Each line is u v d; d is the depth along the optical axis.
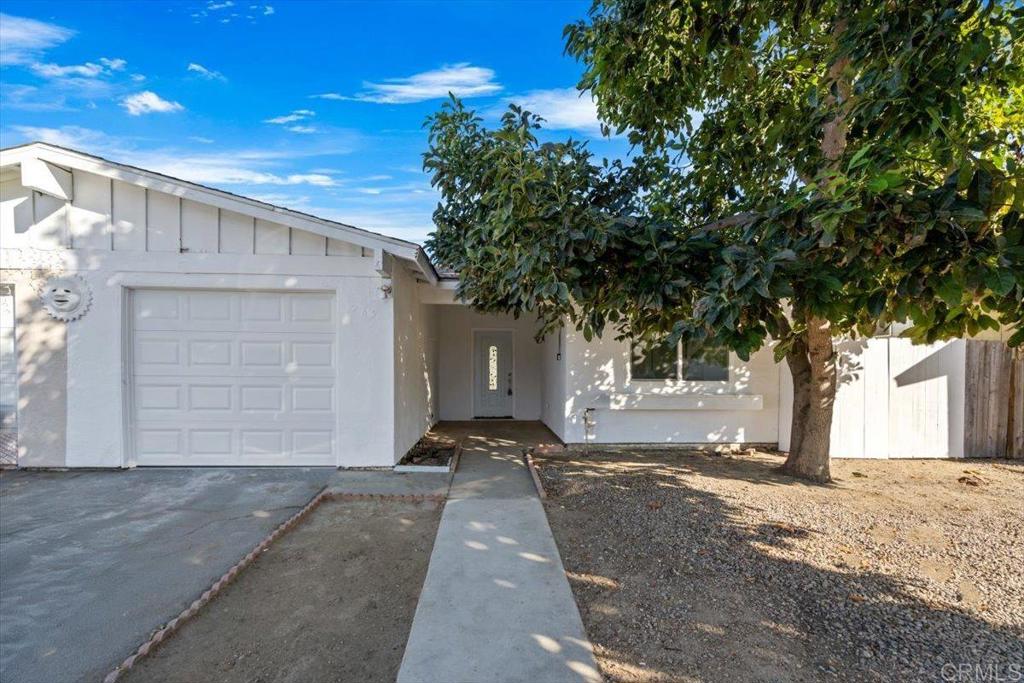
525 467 7.25
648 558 4.06
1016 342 3.34
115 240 6.55
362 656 2.84
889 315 4.01
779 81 6.67
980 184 2.85
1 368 6.66
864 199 3.10
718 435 8.75
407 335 7.89
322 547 4.39
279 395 6.82
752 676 2.60
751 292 2.95
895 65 3.75
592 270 4.44
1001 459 8.02
